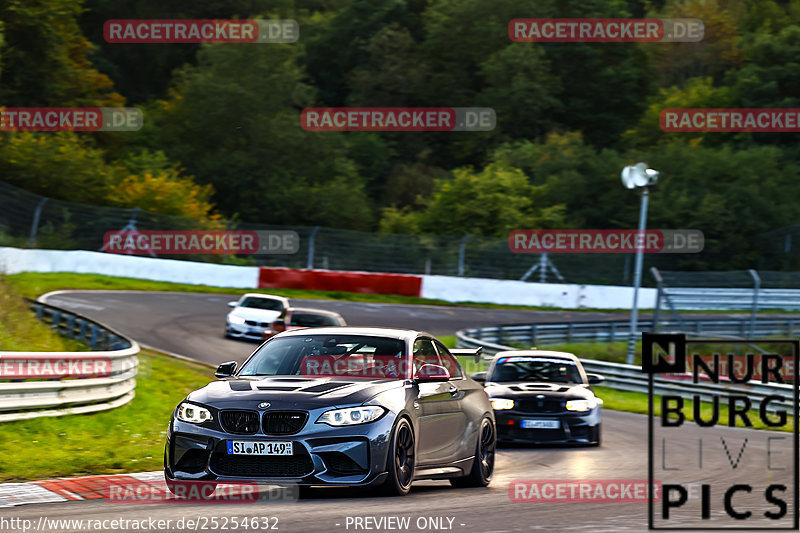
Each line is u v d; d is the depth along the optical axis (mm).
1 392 40562
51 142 169750
